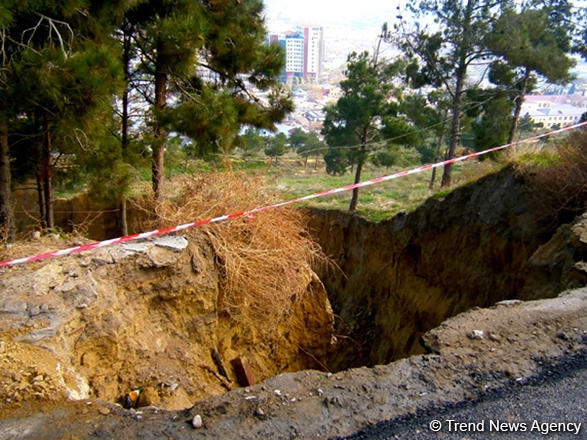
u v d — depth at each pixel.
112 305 4.38
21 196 14.09
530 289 6.63
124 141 10.48
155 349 4.75
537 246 7.88
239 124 10.84
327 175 29.20
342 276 15.17
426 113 18.06
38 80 6.03
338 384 3.55
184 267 5.03
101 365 4.23
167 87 11.00
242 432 3.07
